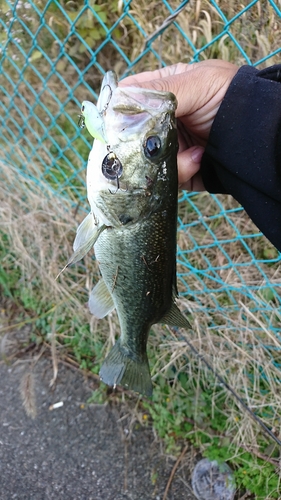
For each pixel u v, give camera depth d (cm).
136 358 43
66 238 67
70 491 60
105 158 33
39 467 62
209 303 61
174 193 35
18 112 75
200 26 58
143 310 39
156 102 33
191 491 59
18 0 58
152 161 34
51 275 68
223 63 38
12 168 71
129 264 37
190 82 35
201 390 62
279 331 57
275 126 32
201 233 68
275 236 35
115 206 35
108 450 63
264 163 33
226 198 65
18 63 77
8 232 75
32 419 66
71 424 65
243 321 58
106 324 66
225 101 33
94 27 69
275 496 55
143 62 67
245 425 57
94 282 68
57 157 79
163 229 36
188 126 39
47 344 73
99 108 33
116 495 59
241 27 52
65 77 80
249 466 57
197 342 60
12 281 78
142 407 66
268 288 59
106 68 77
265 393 58
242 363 57
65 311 71
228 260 61
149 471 61
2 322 76
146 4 59
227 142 34
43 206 68
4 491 60
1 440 64
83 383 69
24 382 60
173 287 40
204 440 61
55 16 67
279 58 50
